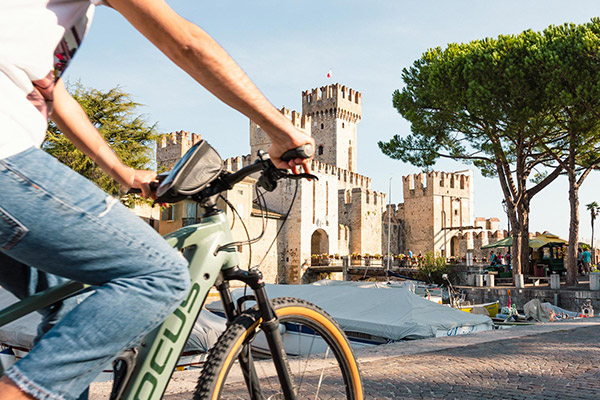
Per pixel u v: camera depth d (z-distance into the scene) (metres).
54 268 1.08
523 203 34.03
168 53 1.11
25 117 1.04
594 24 26.78
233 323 1.51
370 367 4.68
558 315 22.41
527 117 27.25
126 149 22.95
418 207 74.31
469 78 28.61
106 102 22.34
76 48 1.19
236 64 1.16
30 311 1.25
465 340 6.50
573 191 30.36
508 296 29.56
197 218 1.57
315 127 87.62
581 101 25.34
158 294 1.12
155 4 1.04
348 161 86.81
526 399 3.62
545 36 27.81
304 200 57.78
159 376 1.33
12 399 0.99
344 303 13.61
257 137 71.44
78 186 1.05
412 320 11.95
